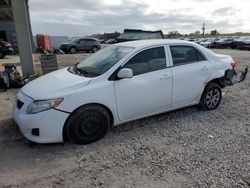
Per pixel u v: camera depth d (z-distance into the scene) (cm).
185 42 491
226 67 544
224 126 456
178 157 346
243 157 346
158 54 447
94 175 305
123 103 404
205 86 516
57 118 353
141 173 309
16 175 306
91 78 384
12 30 2573
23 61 905
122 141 394
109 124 403
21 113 365
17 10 865
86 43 2512
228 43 3095
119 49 454
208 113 522
